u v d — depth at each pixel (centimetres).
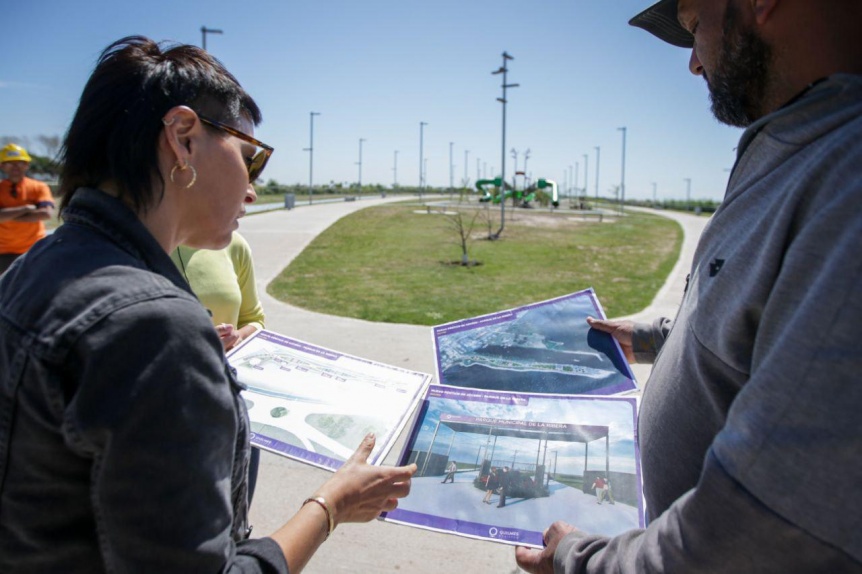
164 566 88
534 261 1332
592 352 210
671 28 167
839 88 93
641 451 133
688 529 88
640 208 5847
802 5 101
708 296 106
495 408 176
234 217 121
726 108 123
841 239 80
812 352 78
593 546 113
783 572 81
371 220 2433
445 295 909
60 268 97
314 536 122
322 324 715
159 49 116
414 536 301
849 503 75
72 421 86
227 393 99
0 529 97
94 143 107
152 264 105
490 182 4341
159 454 87
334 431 161
